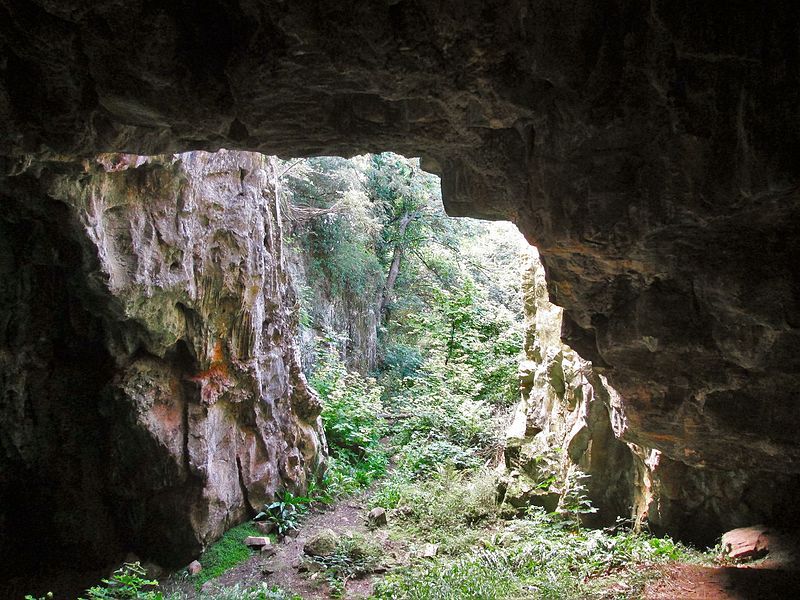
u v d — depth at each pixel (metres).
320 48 3.63
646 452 6.82
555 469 8.73
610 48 3.68
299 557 8.25
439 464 10.80
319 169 15.50
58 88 4.04
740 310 4.39
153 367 7.75
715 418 5.27
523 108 4.07
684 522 6.79
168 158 6.93
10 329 6.93
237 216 8.46
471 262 21.48
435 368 15.23
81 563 7.70
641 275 4.80
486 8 3.53
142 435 7.56
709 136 3.72
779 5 3.26
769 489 6.06
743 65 3.45
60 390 7.38
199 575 7.86
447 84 3.91
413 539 8.74
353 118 4.36
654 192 4.07
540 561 6.92
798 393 4.80
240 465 8.95
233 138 4.59
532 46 3.70
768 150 3.46
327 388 12.80
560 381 9.02
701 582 5.62
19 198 6.20
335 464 11.13
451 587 6.58
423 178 20.31
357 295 17.39
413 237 20.42
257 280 8.91
